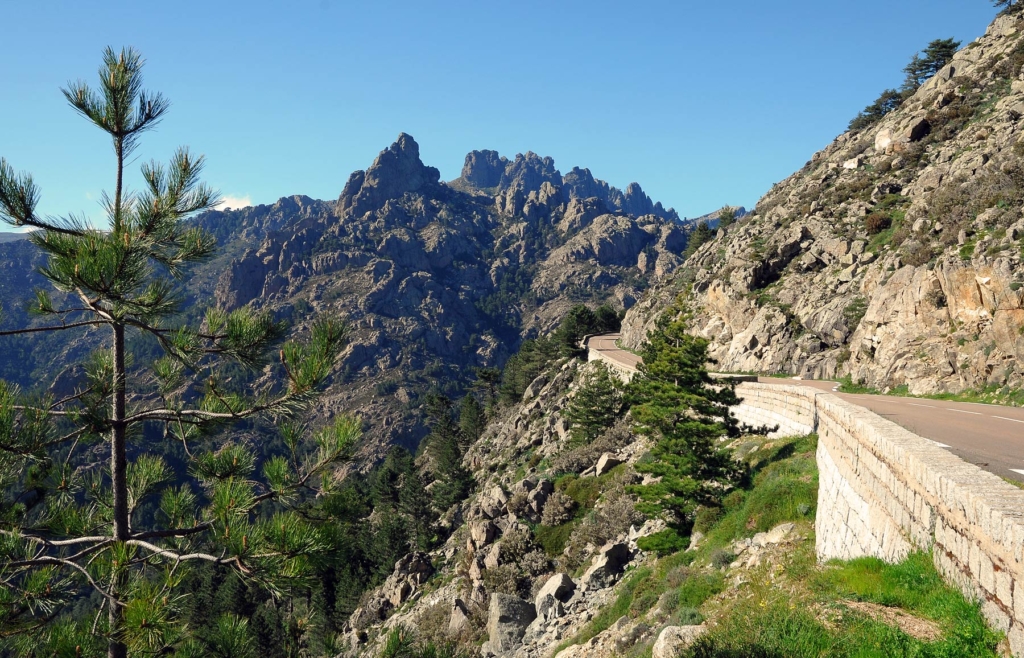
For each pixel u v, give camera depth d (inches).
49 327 368.2
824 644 354.3
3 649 355.6
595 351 3329.2
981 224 1478.8
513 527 1675.7
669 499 1059.9
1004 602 261.6
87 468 435.5
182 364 400.5
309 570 350.6
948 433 688.4
